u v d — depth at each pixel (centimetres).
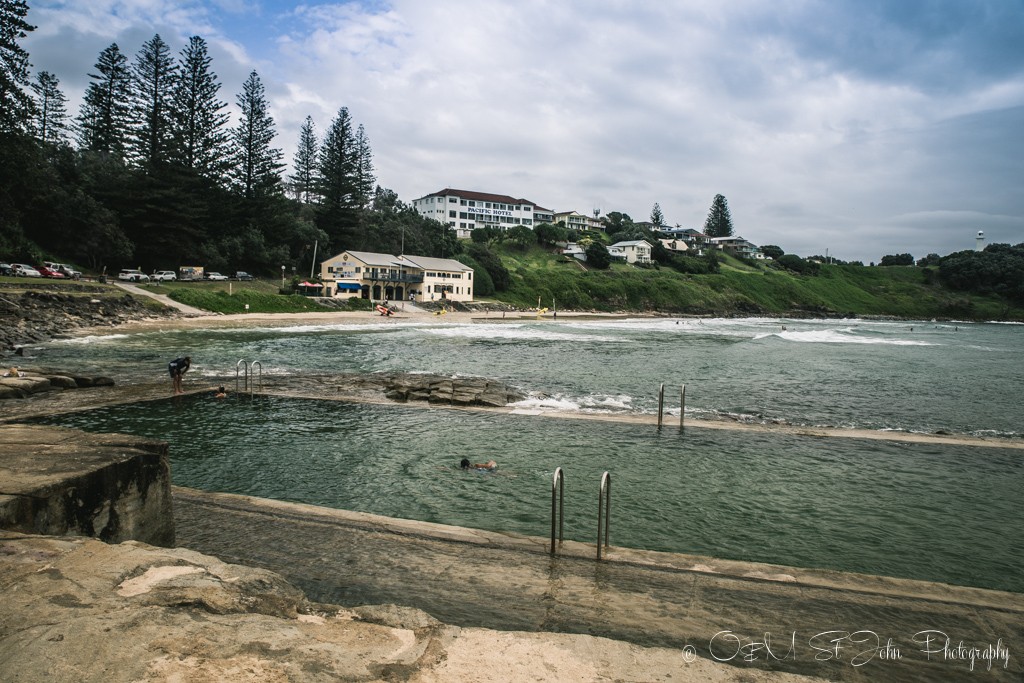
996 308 13200
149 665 303
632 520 880
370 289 8300
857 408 1950
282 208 8288
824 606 568
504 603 548
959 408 2002
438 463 1145
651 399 1994
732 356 3644
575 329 6156
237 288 6519
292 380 2155
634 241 14112
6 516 409
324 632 363
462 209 14475
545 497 968
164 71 7012
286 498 935
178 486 945
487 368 2772
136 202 6594
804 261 15862
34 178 3816
